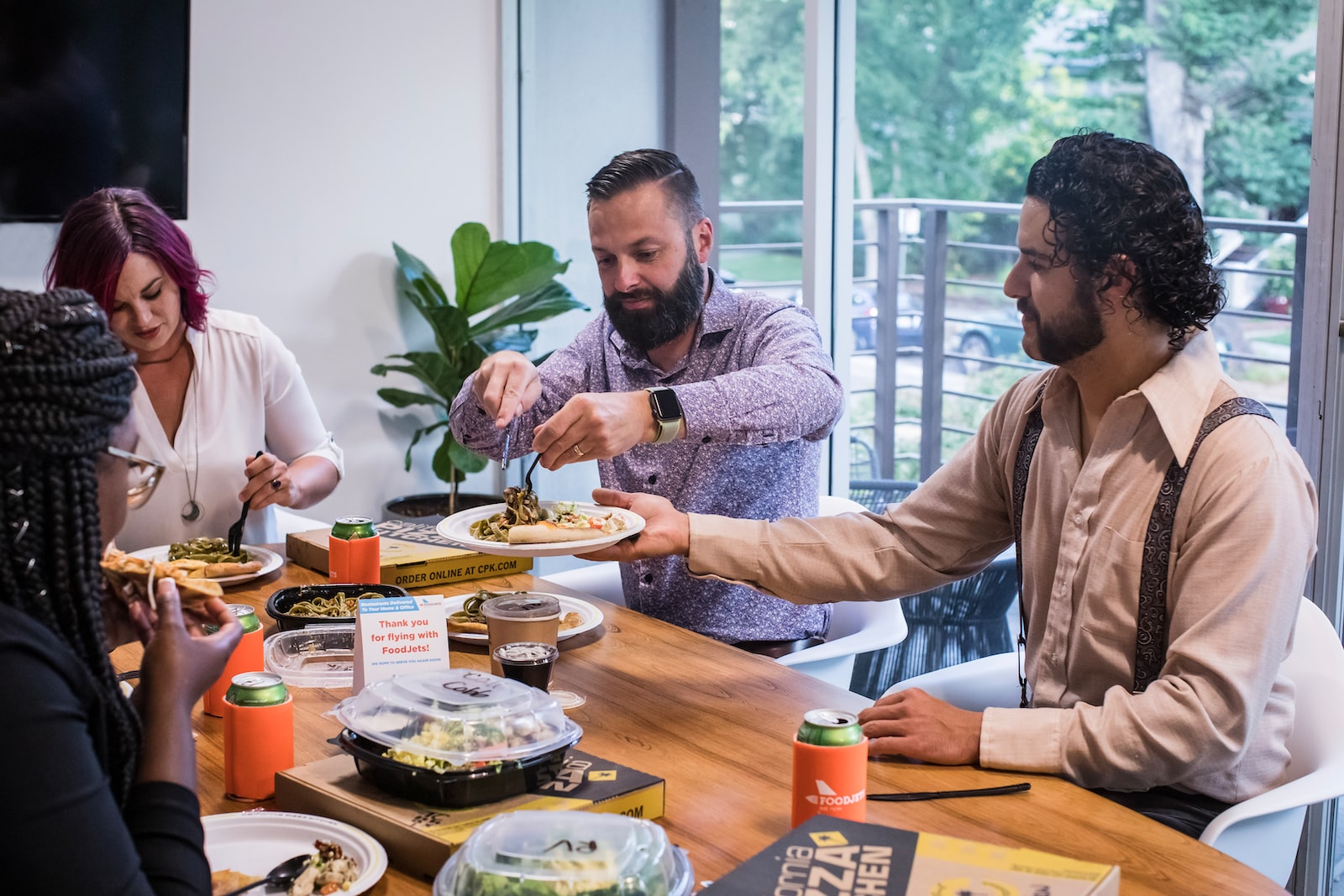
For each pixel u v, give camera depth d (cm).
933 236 439
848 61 324
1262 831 140
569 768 117
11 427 79
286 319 381
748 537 172
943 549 173
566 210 414
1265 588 133
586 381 234
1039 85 457
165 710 90
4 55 321
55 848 75
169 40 340
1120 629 146
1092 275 141
